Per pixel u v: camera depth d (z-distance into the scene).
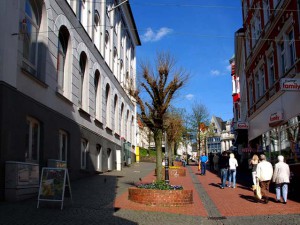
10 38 12.67
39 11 16.30
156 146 14.66
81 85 22.84
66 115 18.80
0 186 11.66
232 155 18.95
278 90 20.33
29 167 12.66
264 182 13.60
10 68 12.61
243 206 13.00
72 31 19.98
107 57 30.47
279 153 19.95
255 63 26.91
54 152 16.66
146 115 14.91
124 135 37.16
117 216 10.29
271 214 11.36
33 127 15.00
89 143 23.16
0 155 11.76
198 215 11.23
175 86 14.84
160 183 13.66
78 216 9.85
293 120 17.42
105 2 28.72
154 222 9.84
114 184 18.25
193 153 68.44
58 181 10.69
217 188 18.81
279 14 19.52
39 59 15.99
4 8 12.45
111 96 30.70
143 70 15.39
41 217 9.42
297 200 14.23
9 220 8.88
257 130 26.48
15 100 12.91
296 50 17.09
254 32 27.83
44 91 15.90
